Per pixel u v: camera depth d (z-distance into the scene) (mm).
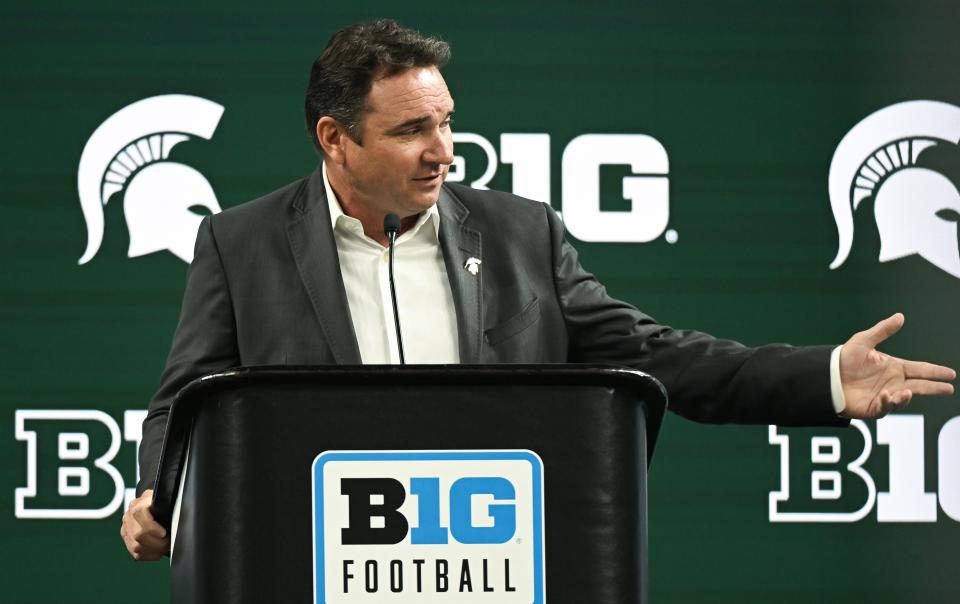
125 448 11977
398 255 7367
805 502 12016
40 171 12102
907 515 11969
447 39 12219
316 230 7195
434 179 6949
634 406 4652
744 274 12180
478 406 4543
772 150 12234
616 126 12227
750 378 6324
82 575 11875
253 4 12219
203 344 7027
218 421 4520
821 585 11961
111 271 12086
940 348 12102
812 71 12281
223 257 7207
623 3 12266
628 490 4590
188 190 12188
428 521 4500
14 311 12008
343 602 4453
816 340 12172
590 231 12172
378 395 4523
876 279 12172
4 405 11938
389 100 6777
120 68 12180
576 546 4527
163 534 5770
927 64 12258
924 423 12000
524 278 7082
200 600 4527
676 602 11992
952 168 12180
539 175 12180
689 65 12273
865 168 12203
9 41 12148
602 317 7035
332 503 4488
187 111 12195
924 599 11930
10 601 11805
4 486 11883
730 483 12016
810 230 12195
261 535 4461
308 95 7234
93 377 12008
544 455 4547
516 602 4500
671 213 12211
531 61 12211
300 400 4508
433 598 4484
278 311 7008
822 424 6234
